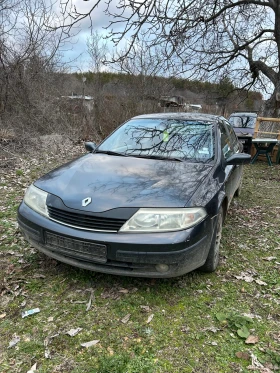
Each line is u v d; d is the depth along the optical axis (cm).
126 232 253
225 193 334
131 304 270
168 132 404
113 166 334
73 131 1185
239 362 217
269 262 360
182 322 253
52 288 288
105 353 219
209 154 368
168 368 209
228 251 382
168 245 249
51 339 230
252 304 282
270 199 612
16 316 252
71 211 265
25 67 1079
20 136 956
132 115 1347
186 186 291
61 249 271
